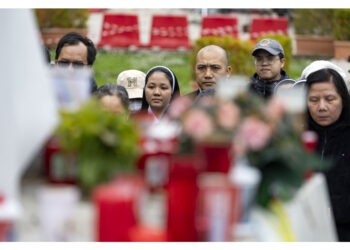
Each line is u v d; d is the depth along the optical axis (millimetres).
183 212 3254
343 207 6043
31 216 3521
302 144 4121
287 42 16484
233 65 14016
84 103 3949
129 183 3311
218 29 21391
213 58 8195
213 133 3635
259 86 8859
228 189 3283
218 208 3266
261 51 8805
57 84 4262
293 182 3875
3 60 3277
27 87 3504
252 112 3926
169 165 3375
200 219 3291
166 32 22859
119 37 22703
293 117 4086
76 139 3703
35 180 4039
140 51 22469
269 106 3961
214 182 3318
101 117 3789
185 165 3285
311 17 22375
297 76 19125
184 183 3264
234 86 4016
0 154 3314
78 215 3521
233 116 3697
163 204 3783
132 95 8812
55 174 3861
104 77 19500
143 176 3973
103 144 3705
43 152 4031
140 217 3465
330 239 4984
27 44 3559
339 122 6234
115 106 6656
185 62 21438
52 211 3330
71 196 3359
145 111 7961
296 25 22562
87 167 3652
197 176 3293
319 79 6230
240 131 3701
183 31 22875
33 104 3566
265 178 3865
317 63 7867
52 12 21266
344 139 6176
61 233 3324
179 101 4094
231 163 3646
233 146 3658
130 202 3139
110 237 3094
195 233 3271
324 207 4793
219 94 4004
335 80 6234
